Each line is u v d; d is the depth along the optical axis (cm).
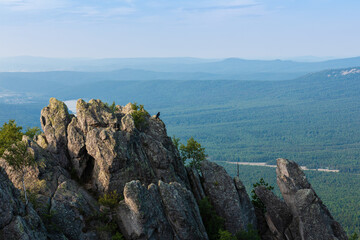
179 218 4728
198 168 7194
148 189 4828
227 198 6019
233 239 5153
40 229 3847
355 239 6488
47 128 5719
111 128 5462
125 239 4462
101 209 4722
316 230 5688
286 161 6419
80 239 4216
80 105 5812
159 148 5791
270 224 6222
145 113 6825
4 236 3462
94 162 5522
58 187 4634
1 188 3675
